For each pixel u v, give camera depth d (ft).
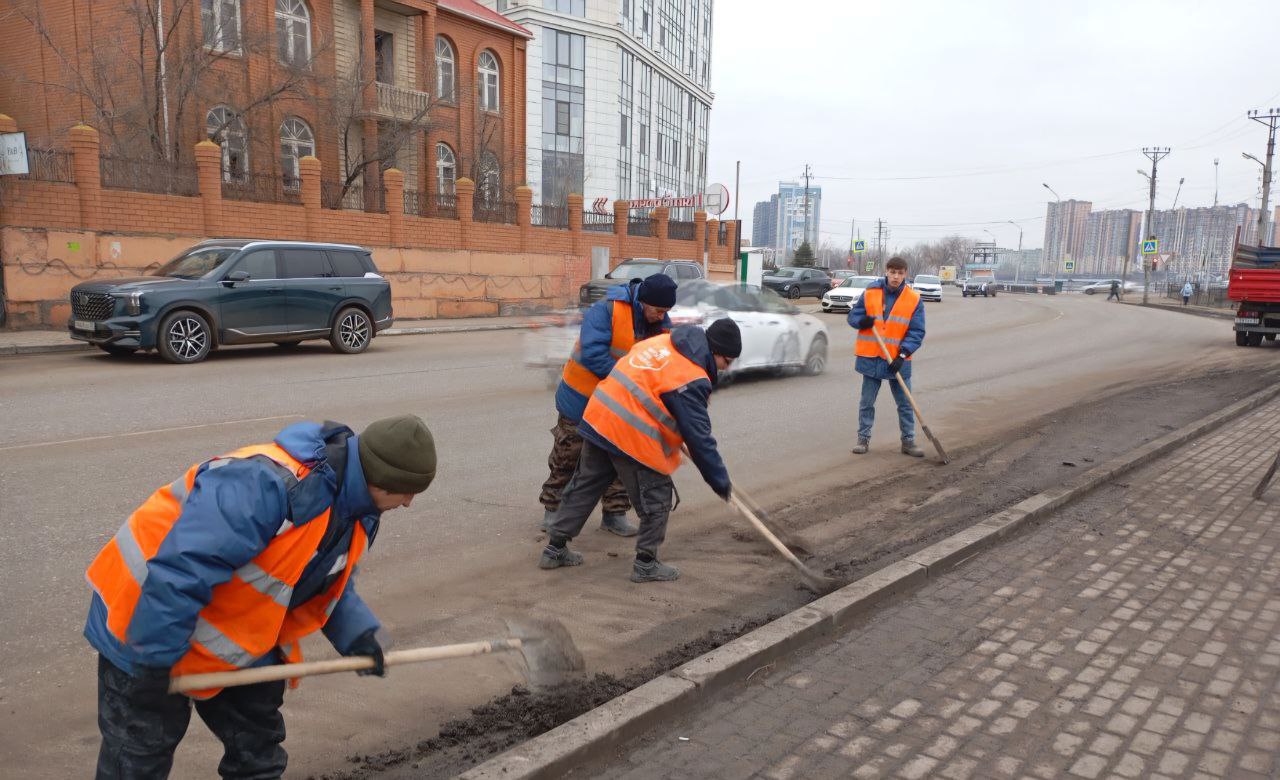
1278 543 17.66
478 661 12.34
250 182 65.92
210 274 41.45
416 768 9.75
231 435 25.31
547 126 134.62
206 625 6.86
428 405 31.27
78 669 11.70
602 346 16.30
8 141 48.26
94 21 77.92
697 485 22.16
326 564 7.24
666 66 164.66
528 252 84.69
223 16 81.15
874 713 11.03
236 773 7.78
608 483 15.66
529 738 10.43
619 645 12.96
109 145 73.20
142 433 25.25
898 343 25.14
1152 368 48.91
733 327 14.52
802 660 12.47
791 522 19.19
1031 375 45.11
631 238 98.22
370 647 7.86
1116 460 23.76
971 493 21.61
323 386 34.68
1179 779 9.69
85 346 46.50
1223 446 26.63
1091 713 11.08
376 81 92.94
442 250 76.43
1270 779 9.72
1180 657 12.66
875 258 393.91
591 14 137.18
